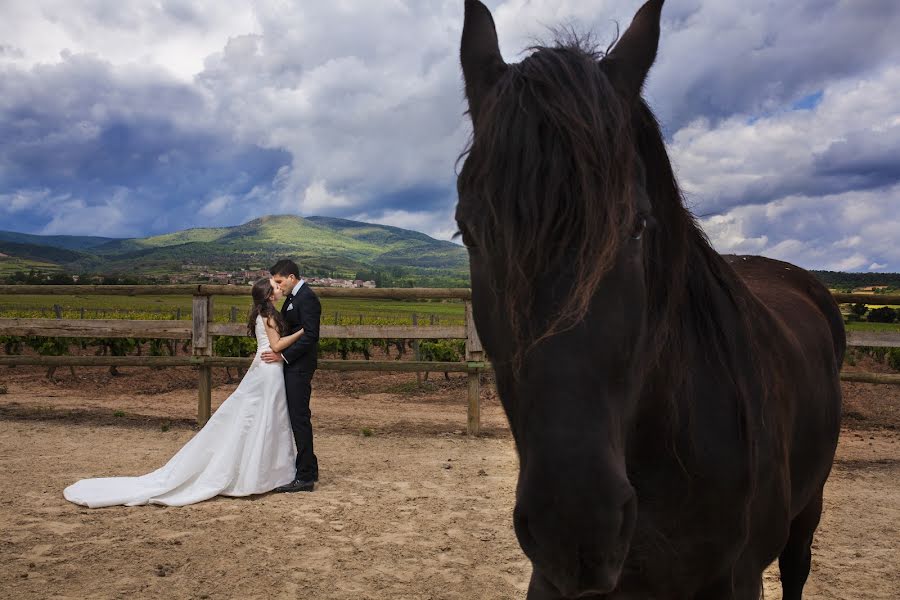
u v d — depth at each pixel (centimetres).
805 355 216
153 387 1132
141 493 471
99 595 314
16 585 322
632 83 138
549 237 110
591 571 109
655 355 143
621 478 111
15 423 762
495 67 140
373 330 734
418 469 578
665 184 149
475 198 119
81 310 1891
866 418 869
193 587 326
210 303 750
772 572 363
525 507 111
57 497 478
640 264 123
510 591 329
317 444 683
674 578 159
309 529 416
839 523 439
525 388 115
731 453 155
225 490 486
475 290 136
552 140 112
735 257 311
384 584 335
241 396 499
